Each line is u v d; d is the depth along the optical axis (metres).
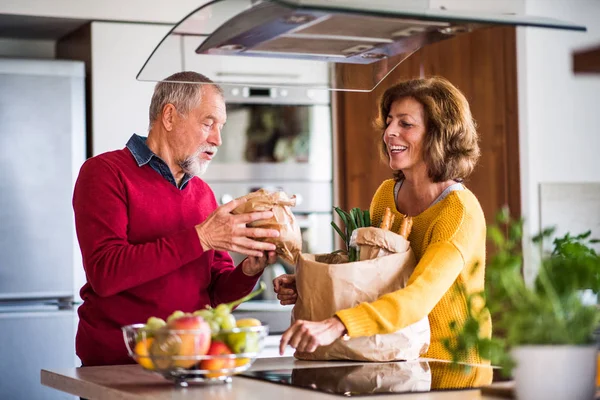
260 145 4.06
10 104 3.59
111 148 3.77
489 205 4.06
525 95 3.90
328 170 4.19
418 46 2.04
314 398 1.60
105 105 3.75
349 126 4.22
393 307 1.90
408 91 2.24
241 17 1.79
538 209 3.91
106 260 2.17
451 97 2.22
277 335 3.93
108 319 2.31
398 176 2.39
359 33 1.90
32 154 3.62
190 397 1.62
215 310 1.72
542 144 3.92
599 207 4.01
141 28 3.79
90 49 3.74
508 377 1.82
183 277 2.35
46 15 3.65
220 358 1.67
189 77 2.34
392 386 1.73
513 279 1.46
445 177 2.19
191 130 2.37
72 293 3.67
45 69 3.64
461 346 1.50
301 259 2.06
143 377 1.92
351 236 2.12
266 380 1.81
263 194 2.15
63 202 3.66
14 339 3.56
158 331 1.66
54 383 2.05
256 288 3.99
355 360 2.07
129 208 2.30
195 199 2.46
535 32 3.91
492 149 4.04
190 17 1.85
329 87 2.36
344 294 2.00
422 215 2.21
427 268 1.99
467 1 3.98
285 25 1.81
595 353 1.46
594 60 2.24
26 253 3.61
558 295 1.47
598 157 4.03
